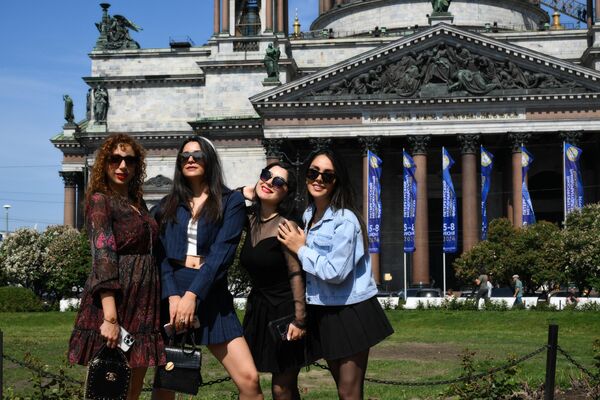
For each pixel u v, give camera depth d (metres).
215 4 125.25
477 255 91.00
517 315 65.69
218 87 121.88
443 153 101.56
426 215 103.62
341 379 15.75
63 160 134.00
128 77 126.69
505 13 137.38
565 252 85.19
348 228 15.52
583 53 116.69
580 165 116.88
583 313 65.19
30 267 96.50
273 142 107.19
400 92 105.38
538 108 104.00
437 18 107.81
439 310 72.81
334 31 142.88
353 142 112.19
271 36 121.06
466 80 104.06
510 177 109.69
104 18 131.00
